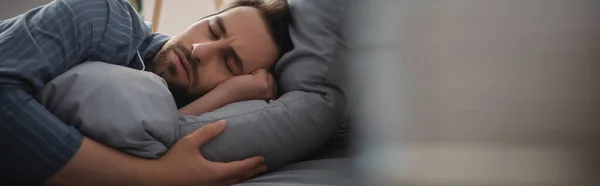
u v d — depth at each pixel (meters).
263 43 0.92
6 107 0.58
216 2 1.79
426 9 0.34
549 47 0.30
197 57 0.88
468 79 0.32
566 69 0.29
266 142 0.75
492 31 0.31
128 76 0.68
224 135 0.72
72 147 0.59
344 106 0.80
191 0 1.84
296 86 0.85
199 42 0.91
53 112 0.64
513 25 0.31
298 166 0.80
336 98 0.82
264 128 0.75
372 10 0.38
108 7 0.81
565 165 0.30
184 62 0.89
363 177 0.40
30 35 0.67
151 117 0.65
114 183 0.62
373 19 0.37
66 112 0.63
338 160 0.79
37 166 0.58
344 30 0.72
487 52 0.31
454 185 0.33
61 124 0.61
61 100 0.64
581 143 0.30
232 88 0.86
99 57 0.77
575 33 0.29
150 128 0.64
